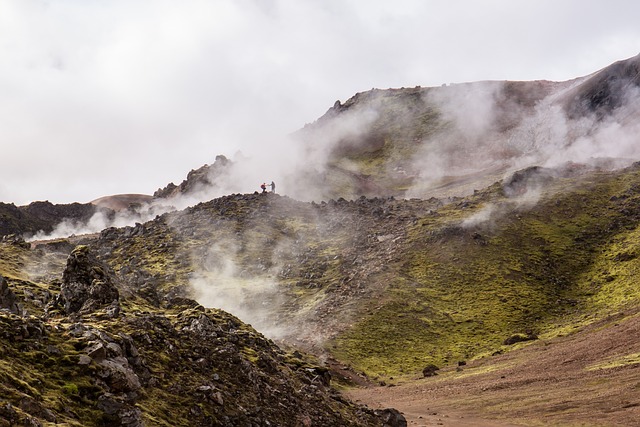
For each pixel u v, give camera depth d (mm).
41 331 28453
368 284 145000
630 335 93000
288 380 44094
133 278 129625
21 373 25172
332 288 145625
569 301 134625
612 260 149875
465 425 63500
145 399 29109
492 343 117500
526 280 145500
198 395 31828
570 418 63406
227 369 36875
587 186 198125
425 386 91062
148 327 35562
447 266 152625
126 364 29500
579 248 160875
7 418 21125
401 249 163250
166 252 169375
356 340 120562
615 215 175500
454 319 130000
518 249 159625
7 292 38688
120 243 179250
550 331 118062
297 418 37125
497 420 65938
